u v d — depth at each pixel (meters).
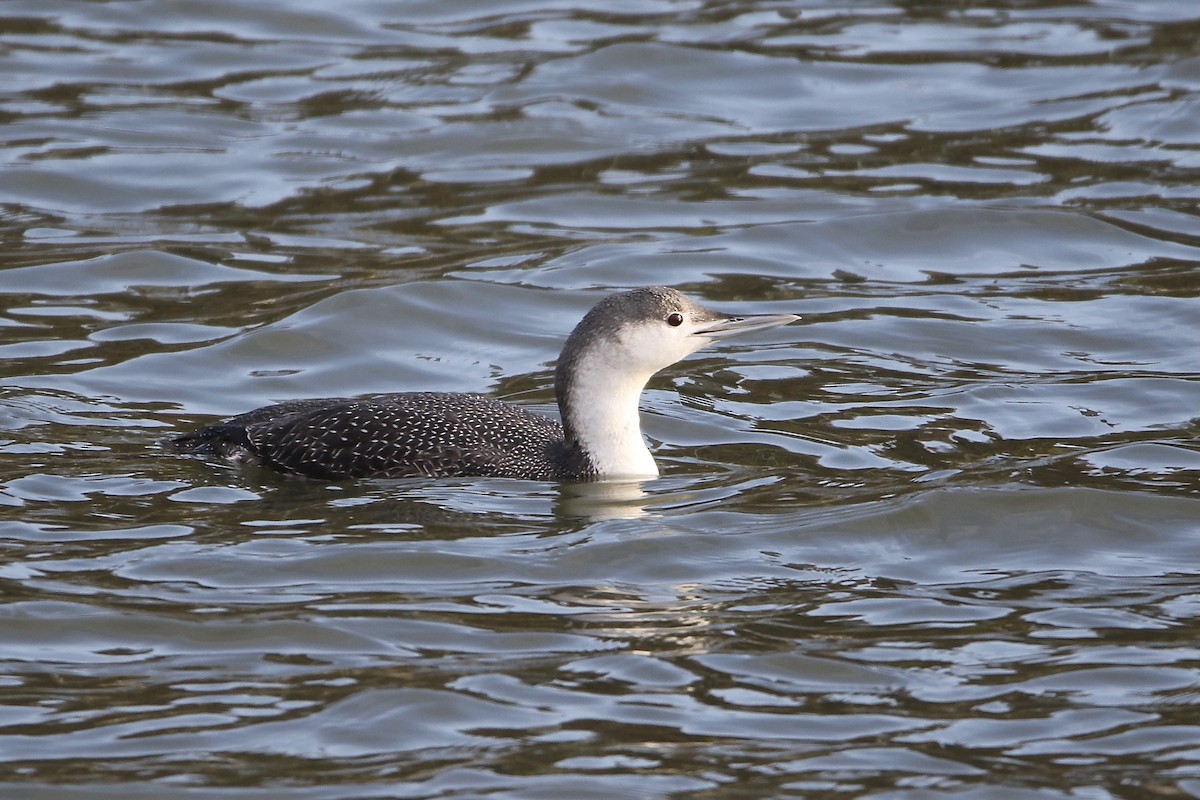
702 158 20.67
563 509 12.28
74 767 8.72
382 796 8.48
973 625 10.42
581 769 8.73
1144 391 14.59
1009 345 15.79
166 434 13.62
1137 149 20.48
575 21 24.86
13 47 23.39
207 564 11.16
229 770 8.70
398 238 18.44
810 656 9.99
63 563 11.12
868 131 21.31
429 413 13.05
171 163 20.20
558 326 16.44
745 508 12.30
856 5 25.47
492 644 10.12
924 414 14.23
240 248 18.02
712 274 17.66
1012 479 12.65
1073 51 23.50
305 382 15.01
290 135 21.08
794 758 8.86
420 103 22.02
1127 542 11.70
